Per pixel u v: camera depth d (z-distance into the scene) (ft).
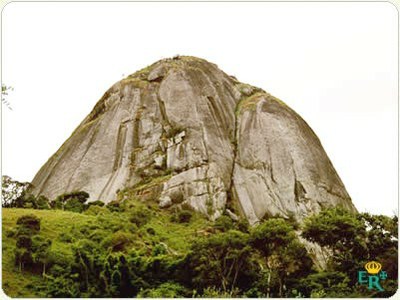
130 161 254.47
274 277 136.26
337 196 253.65
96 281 130.41
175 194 230.48
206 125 266.57
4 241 146.30
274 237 138.62
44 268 137.49
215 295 123.13
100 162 258.37
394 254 141.59
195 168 242.78
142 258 136.56
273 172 250.98
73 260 136.98
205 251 134.62
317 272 144.56
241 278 134.92
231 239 135.74
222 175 246.27
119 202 221.46
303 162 255.91
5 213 169.78
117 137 266.77
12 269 135.85
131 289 128.26
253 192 243.81
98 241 156.87
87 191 246.27
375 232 148.77
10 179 202.08
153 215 210.38
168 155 252.21
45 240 146.41
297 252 139.64
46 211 182.91
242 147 265.34
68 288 127.54
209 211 225.56
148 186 235.40
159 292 123.13
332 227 147.13
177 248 172.55
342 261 143.13
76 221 174.09
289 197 240.73
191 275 133.90
